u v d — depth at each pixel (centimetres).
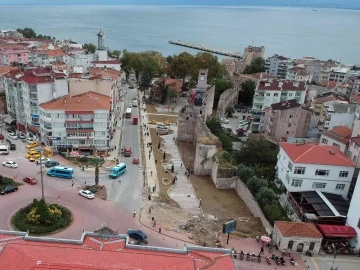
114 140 11744
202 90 13000
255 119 13662
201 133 11569
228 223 6669
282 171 8750
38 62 19238
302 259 6469
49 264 3888
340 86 18788
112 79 13062
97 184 8688
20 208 7431
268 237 6862
